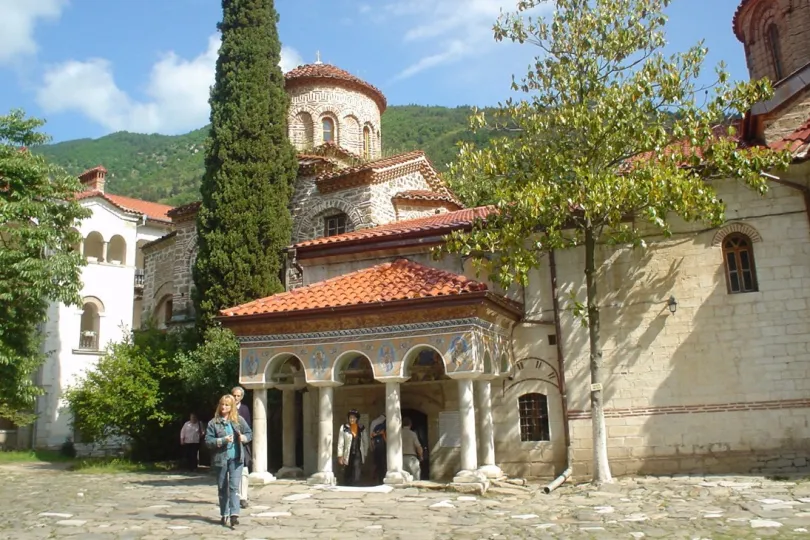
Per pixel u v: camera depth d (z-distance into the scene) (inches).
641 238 587.2
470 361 556.7
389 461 568.7
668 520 391.9
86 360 1182.3
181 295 1079.0
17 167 797.2
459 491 532.7
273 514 444.5
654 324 609.6
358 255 724.7
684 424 587.8
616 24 579.5
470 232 647.1
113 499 526.6
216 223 888.3
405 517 430.6
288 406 685.9
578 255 643.5
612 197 511.2
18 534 377.7
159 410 848.9
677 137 552.4
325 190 963.3
